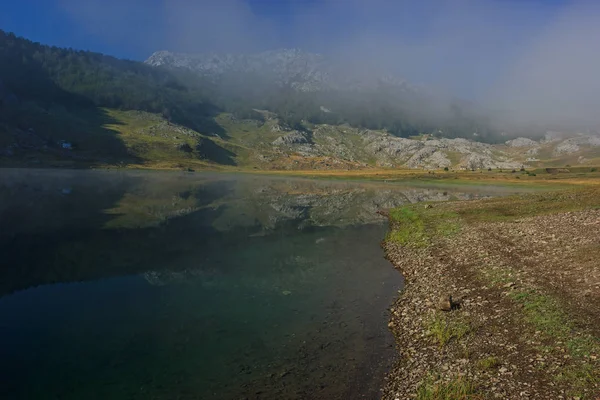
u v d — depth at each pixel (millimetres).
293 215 68875
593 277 23812
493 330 19312
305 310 24672
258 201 91062
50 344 19516
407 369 17016
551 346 16750
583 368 14719
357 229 55406
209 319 23016
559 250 31062
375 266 35719
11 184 100750
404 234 48156
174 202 81438
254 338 20531
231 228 54375
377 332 21359
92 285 29047
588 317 18891
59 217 56688
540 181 170500
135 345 19547
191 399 15094
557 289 22984
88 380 16281
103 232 47969
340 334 21094
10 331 20953
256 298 26828
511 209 57750
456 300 24156
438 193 122500
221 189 122062
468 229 45250
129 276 31453
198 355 18609
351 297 27188
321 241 46906
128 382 16203
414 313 23547
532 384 14320
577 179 175500
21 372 16812
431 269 32406
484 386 14570
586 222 39469
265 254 39938
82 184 112250
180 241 44938
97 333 20859
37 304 25031
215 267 34719
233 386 16016
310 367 17562
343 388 15797
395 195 115375
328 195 113812
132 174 178750
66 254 37250
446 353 17875
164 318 23062
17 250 37938
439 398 14180
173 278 31188
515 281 25281
